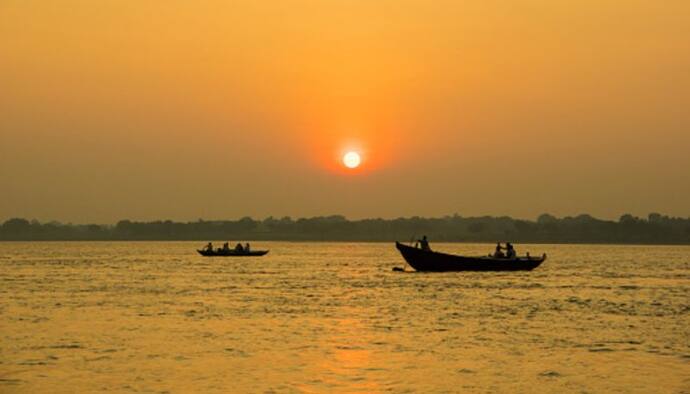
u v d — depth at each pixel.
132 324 49.50
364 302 63.66
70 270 114.19
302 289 77.12
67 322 50.47
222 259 161.50
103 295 70.25
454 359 37.44
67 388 31.31
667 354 39.22
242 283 86.06
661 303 64.44
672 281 92.44
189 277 97.00
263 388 31.44
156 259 161.88
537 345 41.72
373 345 41.38
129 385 31.81
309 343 41.91
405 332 46.25
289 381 32.59
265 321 51.22
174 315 54.53
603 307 60.88
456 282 84.69
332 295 70.06
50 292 73.50
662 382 32.94
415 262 91.75
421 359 37.38
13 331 46.06
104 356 37.75
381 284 82.94
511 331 46.94
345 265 134.38
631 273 110.44
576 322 51.41
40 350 39.34
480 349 40.28
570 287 80.19
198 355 38.12
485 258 91.88
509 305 61.53
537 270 115.19
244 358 37.41
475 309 58.56
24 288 78.38
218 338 43.56
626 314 56.28
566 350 40.22
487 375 33.97
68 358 37.22
